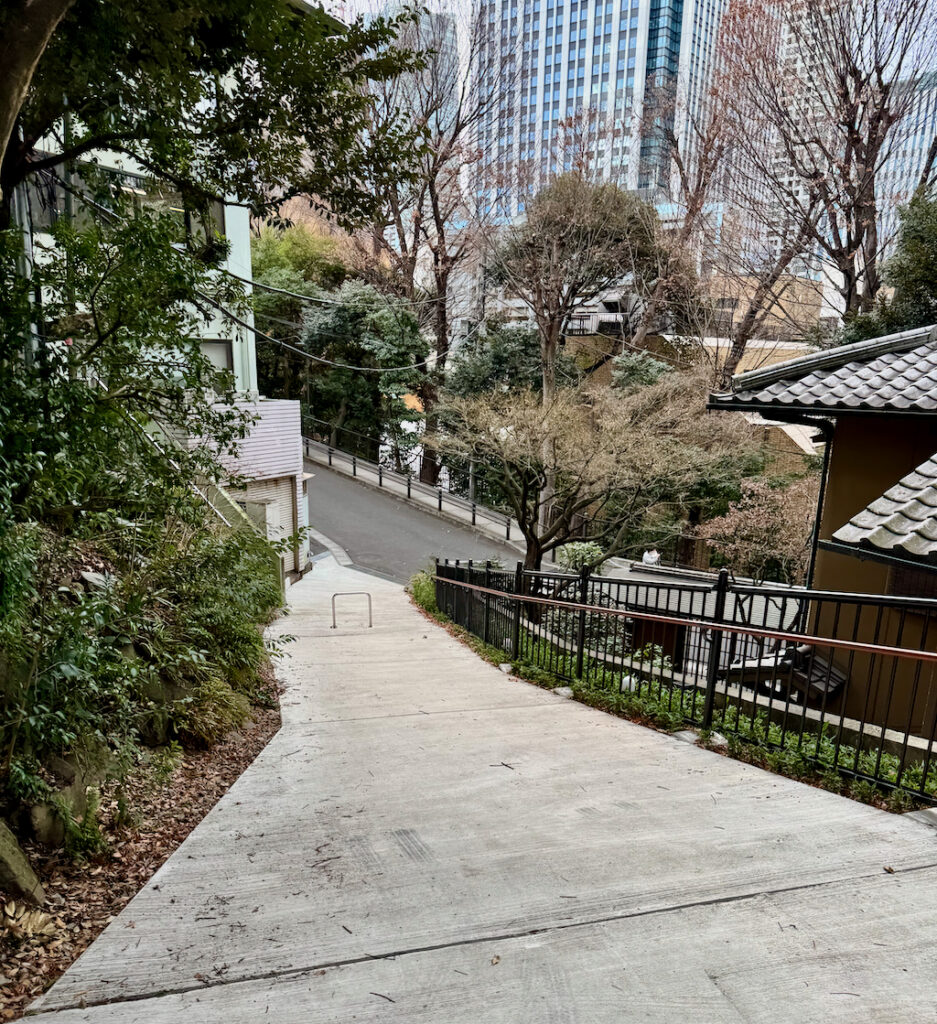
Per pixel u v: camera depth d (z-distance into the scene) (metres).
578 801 3.45
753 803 3.40
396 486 24.22
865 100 13.76
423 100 21.11
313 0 4.95
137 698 3.98
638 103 23.41
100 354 3.69
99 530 4.52
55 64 3.60
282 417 14.76
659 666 6.14
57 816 2.83
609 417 13.42
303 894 2.58
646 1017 1.92
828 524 7.05
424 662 7.89
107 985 2.05
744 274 18.58
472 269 24.36
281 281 24.33
